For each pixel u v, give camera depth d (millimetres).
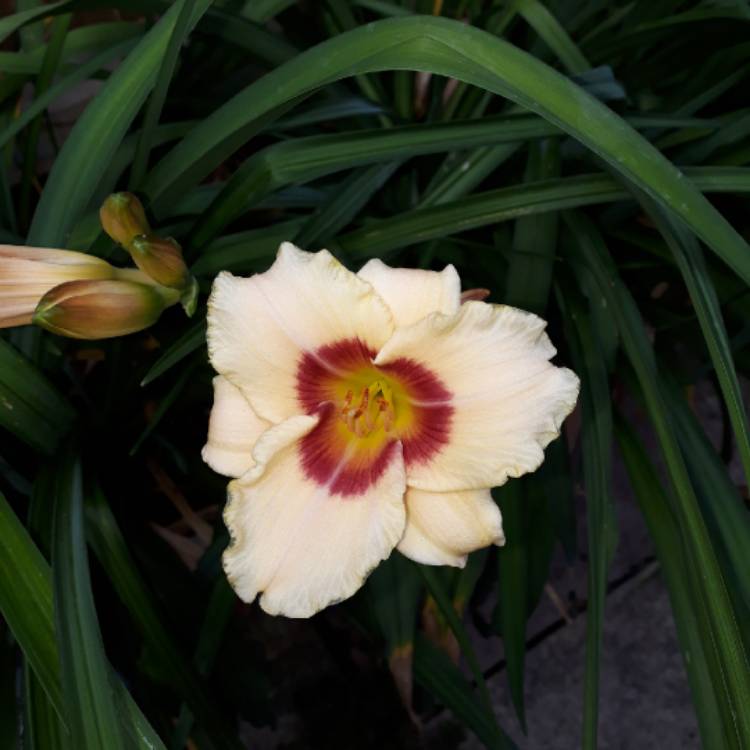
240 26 606
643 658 773
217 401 436
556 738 747
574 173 644
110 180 630
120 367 599
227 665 646
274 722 652
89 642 434
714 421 862
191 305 473
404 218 537
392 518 425
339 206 557
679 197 424
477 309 393
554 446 644
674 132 651
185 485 721
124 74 518
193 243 542
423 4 665
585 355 573
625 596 798
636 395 598
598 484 536
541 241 566
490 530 425
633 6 663
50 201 522
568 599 795
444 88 677
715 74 657
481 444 412
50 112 846
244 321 410
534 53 664
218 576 631
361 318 407
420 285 405
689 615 520
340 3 646
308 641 761
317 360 423
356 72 447
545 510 660
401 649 620
